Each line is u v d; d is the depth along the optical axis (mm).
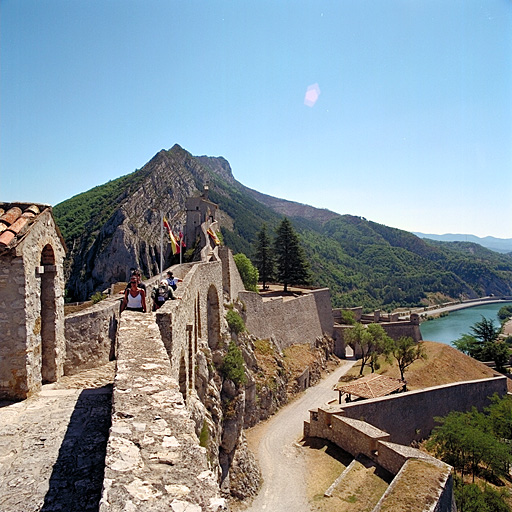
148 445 4383
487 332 75875
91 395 10242
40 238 10789
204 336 26609
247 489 24609
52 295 11664
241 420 28203
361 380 37406
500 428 32812
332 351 60531
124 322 10500
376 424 30203
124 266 104375
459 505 22406
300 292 67250
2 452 7230
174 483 3756
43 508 5629
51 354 11609
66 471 6613
